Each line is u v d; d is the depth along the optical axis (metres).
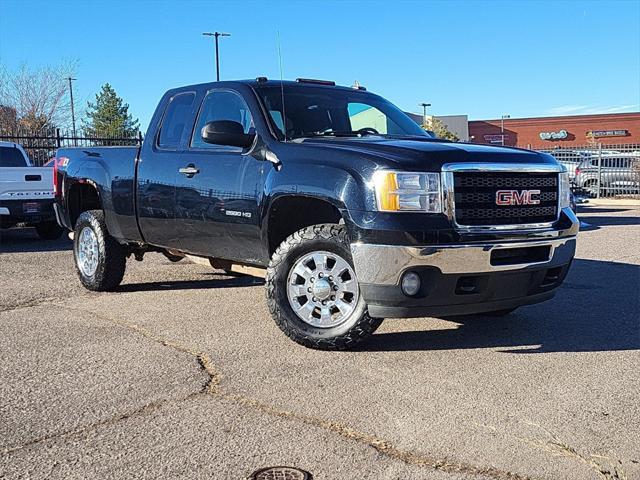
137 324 6.12
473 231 4.77
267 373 4.69
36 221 12.97
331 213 5.63
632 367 4.82
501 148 5.32
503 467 3.31
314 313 5.23
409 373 4.69
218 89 6.34
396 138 5.79
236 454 3.45
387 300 4.75
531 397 4.23
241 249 5.91
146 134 6.94
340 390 4.35
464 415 3.94
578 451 3.48
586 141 61.09
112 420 3.88
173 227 6.52
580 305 6.84
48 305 6.98
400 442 3.58
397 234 4.63
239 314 6.50
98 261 7.52
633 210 20.58
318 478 3.21
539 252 5.14
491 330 5.85
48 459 3.41
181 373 4.70
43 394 4.30
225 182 5.86
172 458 3.41
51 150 21.31
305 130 5.92
